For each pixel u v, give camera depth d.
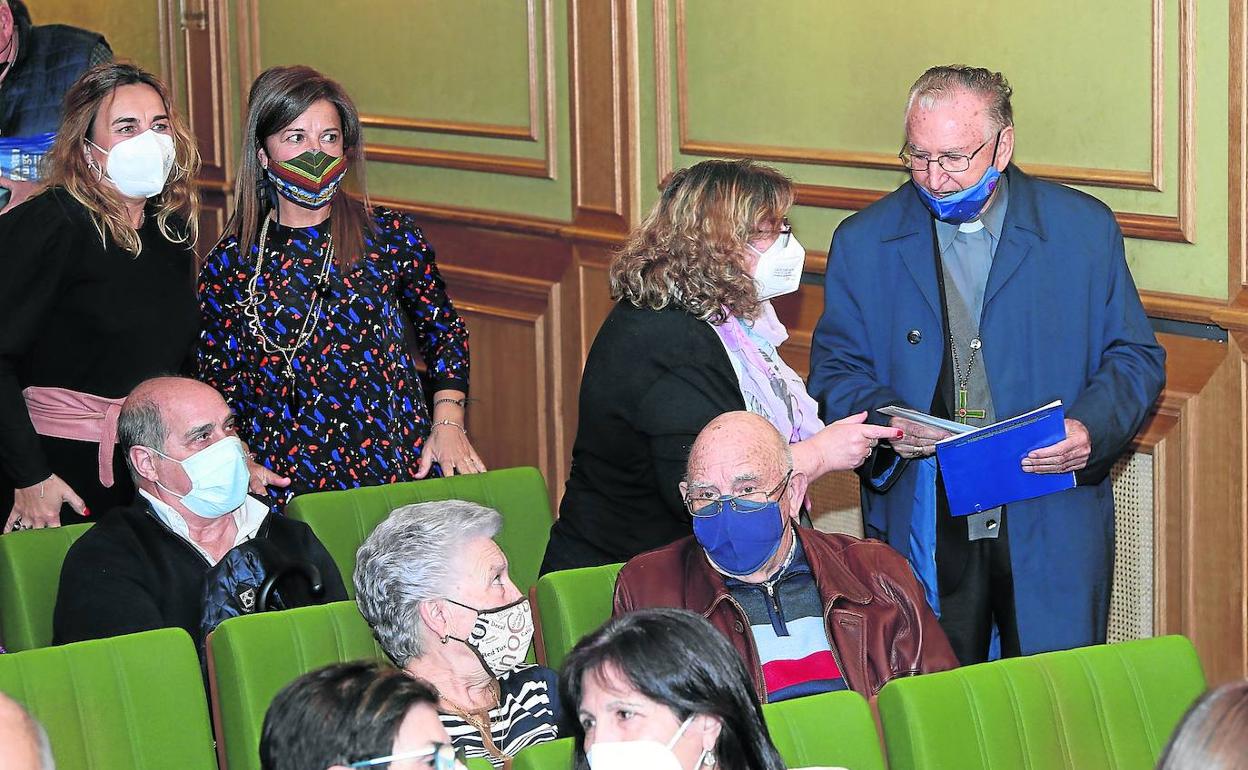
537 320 5.77
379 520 3.39
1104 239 3.32
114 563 2.93
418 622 2.49
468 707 2.53
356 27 6.47
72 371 3.58
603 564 3.07
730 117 4.91
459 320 4.12
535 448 5.86
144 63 7.43
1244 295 3.72
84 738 2.44
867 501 3.50
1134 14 3.84
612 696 1.94
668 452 2.90
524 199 5.78
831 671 2.74
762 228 3.03
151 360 3.64
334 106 3.77
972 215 3.25
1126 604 4.10
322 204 3.77
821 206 4.66
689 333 2.95
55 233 3.48
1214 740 1.40
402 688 1.80
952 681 2.44
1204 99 3.74
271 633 2.63
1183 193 3.80
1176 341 3.90
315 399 3.79
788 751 2.30
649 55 5.15
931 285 3.34
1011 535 3.32
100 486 3.60
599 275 5.46
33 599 3.03
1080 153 4.01
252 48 7.01
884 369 3.44
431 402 4.10
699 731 1.95
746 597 2.77
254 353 3.79
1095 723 2.51
